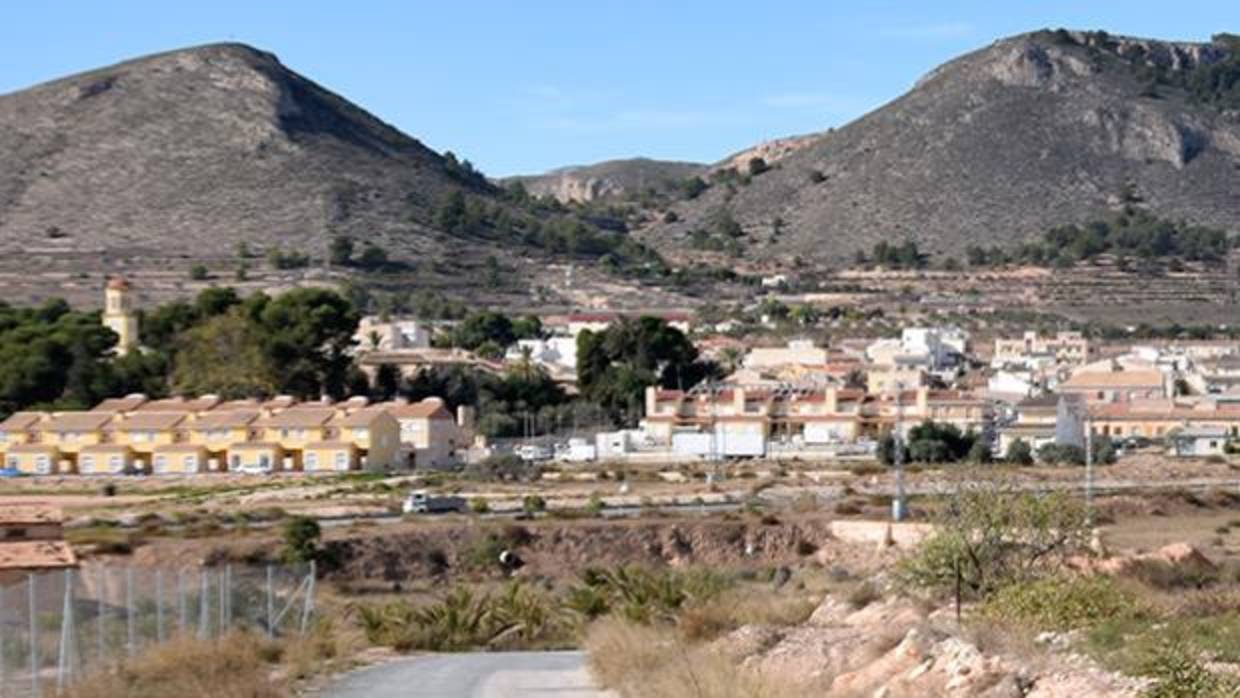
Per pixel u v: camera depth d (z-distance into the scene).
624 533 112.88
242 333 192.00
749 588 81.19
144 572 62.00
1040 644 38.34
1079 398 195.25
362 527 113.00
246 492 140.75
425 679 49.97
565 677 50.44
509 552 110.44
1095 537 65.31
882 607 55.28
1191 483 134.50
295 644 55.31
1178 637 36.31
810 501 125.62
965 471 85.44
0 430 165.75
